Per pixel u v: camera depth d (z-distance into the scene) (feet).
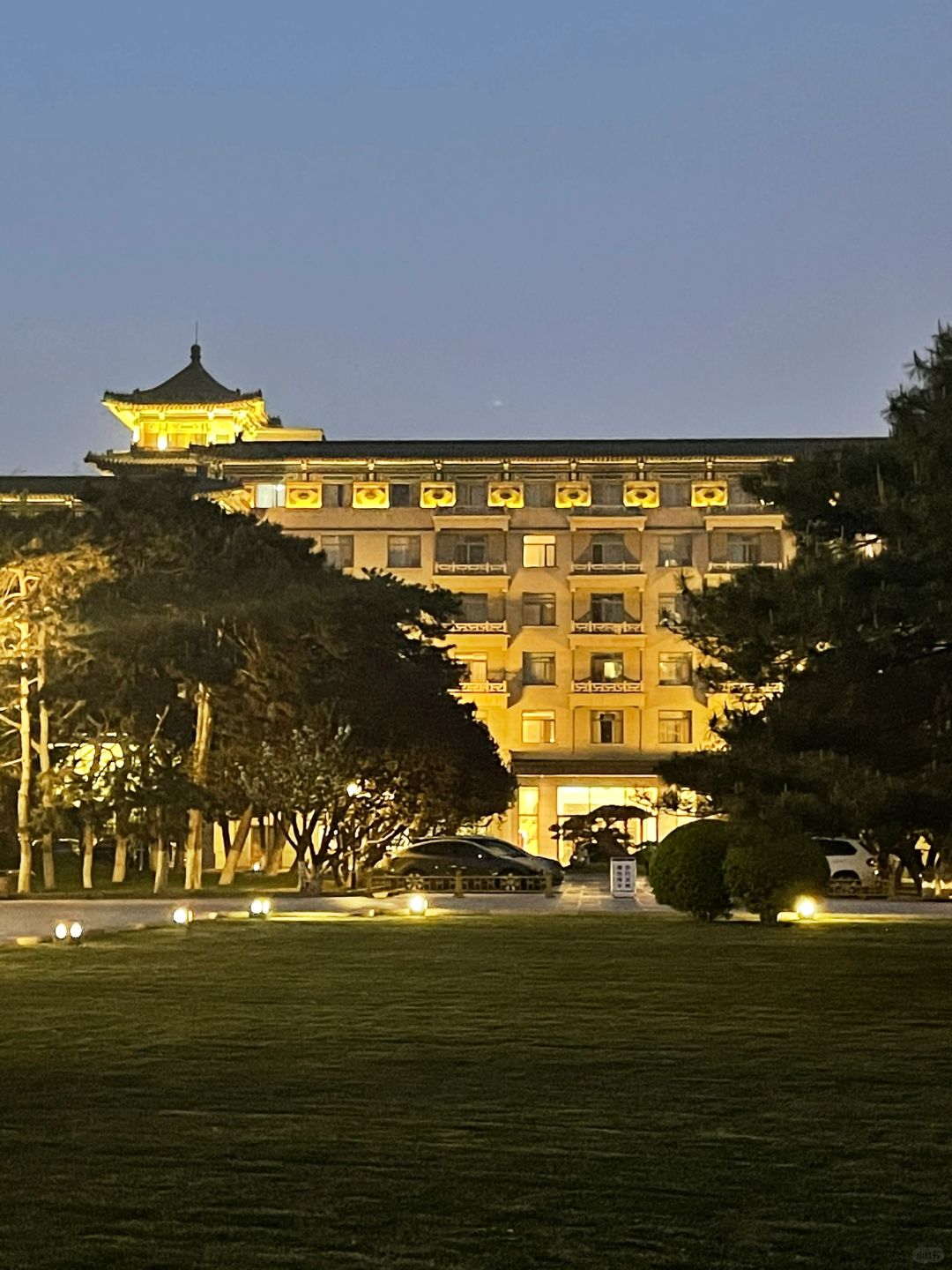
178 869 210.38
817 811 69.46
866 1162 37.42
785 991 69.87
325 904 138.31
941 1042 55.83
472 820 208.95
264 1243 30.50
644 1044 54.95
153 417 318.45
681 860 111.75
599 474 271.28
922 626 68.28
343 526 271.08
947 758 70.28
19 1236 30.86
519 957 84.99
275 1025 59.41
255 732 165.89
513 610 273.33
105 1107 43.60
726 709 80.23
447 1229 31.50
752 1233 31.37
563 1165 36.91
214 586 167.12
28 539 159.43
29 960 84.17
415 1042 55.21
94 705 171.01
